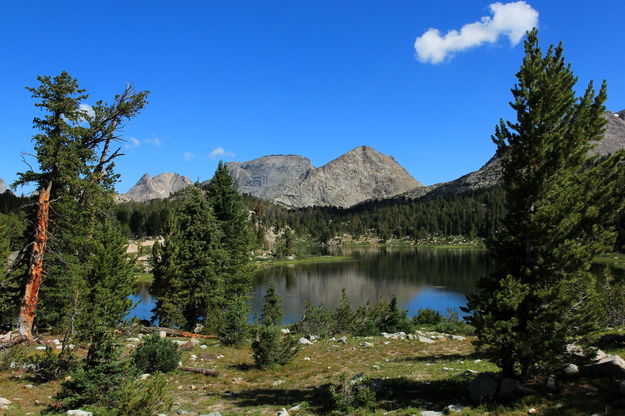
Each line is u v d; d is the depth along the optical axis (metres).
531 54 13.11
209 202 38.56
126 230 137.88
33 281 24.80
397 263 139.75
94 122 29.14
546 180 12.59
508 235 12.95
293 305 68.38
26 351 21.92
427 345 25.33
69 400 12.11
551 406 10.19
